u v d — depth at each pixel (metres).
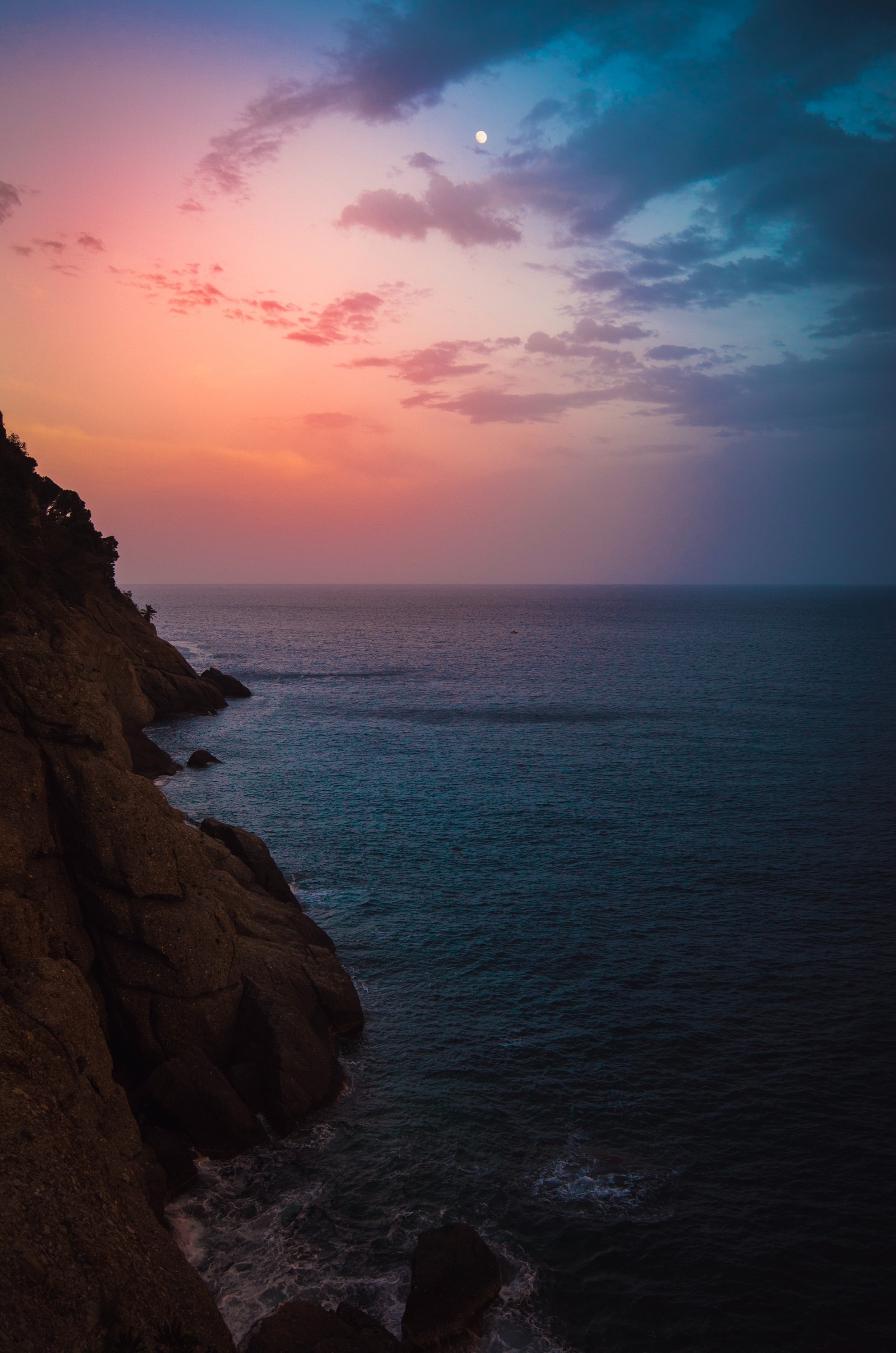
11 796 26.42
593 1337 18.80
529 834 55.88
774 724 99.88
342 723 101.94
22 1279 12.66
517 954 37.94
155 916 27.11
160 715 103.00
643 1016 32.69
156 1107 24.97
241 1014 28.11
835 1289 20.17
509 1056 29.94
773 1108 27.00
